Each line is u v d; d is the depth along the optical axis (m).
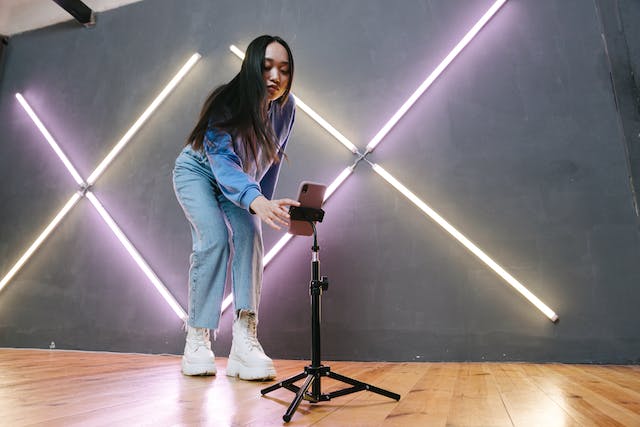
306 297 2.26
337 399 0.99
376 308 2.15
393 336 2.09
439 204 2.19
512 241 2.04
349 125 2.46
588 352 1.83
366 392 1.08
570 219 1.99
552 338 1.88
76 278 2.81
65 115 3.25
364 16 2.61
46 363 1.83
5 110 3.46
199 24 3.03
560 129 2.11
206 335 1.50
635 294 1.83
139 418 0.77
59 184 3.08
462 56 2.37
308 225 1.08
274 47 1.44
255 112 1.39
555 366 1.75
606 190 1.97
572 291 1.91
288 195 2.47
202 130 1.45
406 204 2.24
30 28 3.63
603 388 1.14
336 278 2.25
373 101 2.46
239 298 1.44
